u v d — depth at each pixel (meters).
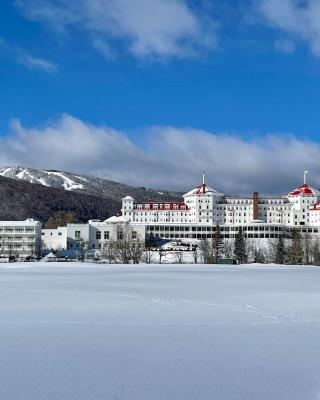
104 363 31.94
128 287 82.12
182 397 25.48
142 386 27.20
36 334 40.97
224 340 39.03
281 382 28.06
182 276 112.31
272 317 50.16
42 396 25.48
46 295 68.81
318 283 92.50
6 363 31.83
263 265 187.75
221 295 69.94
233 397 25.50
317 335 41.03
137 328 43.91
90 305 58.34
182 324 46.00
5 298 64.94
